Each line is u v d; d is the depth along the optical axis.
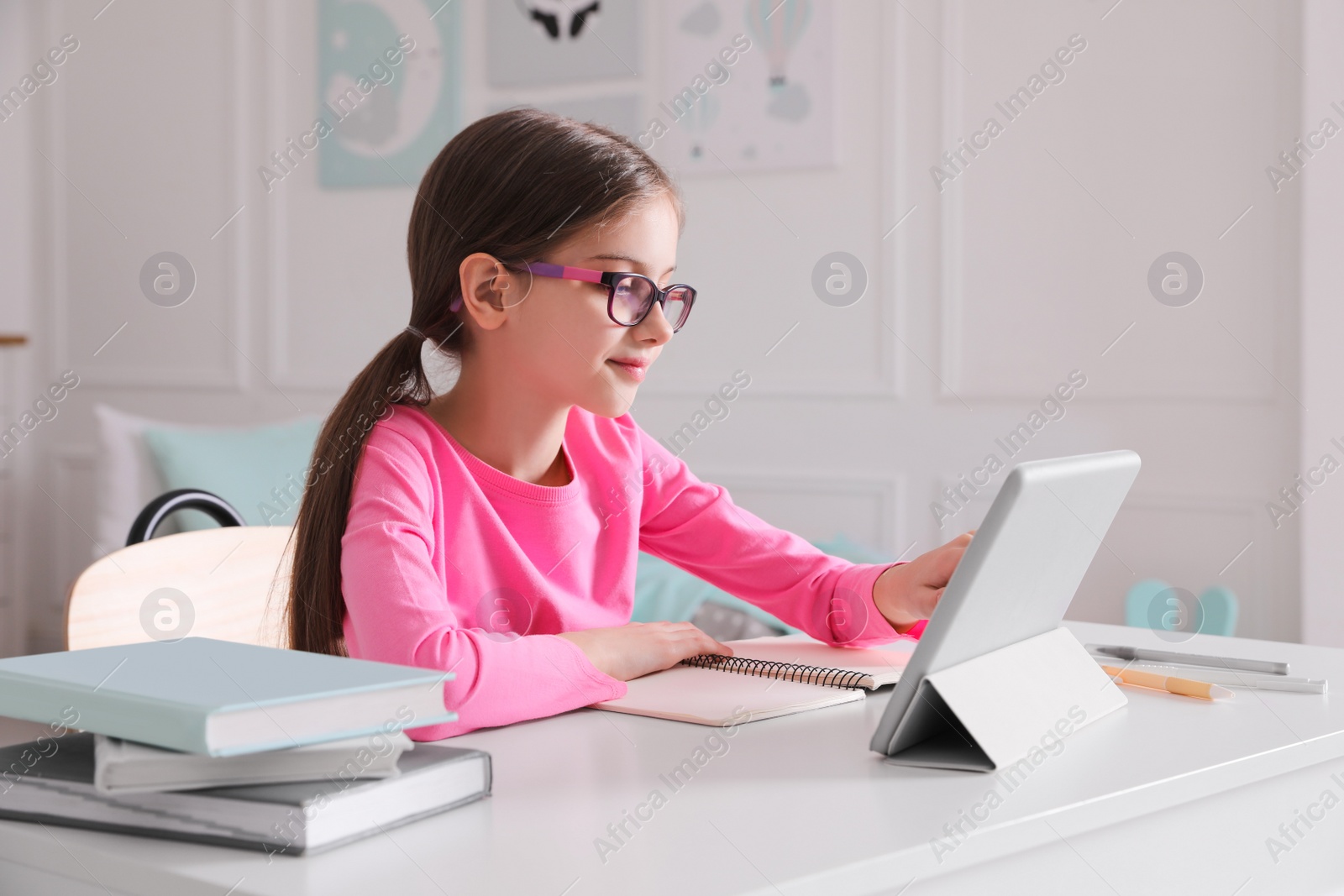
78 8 3.72
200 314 3.62
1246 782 0.71
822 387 2.92
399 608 0.86
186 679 0.61
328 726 0.57
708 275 3.04
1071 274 2.67
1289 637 2.46
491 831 0.56
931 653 0.69
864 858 0.52
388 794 0.57
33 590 3.82
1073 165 2.65
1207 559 2.54
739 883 0.49
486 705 0.79
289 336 3.53
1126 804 0.64
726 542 1.22
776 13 2.93
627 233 1.00
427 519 0.99
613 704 0.85
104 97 3.71
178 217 3.64
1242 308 2.49
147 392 3.70
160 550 1.20
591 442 1.20
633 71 3.08
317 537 1.02
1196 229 2.53
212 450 2.91
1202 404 2.54
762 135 2.96
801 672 0.94
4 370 3.53
